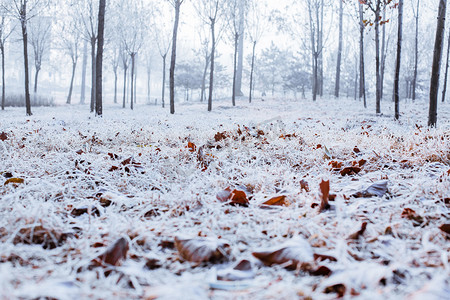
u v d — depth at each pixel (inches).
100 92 519.5
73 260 51.2
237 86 1428.4
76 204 84.2
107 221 71.2
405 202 76.3
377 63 593.6
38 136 203.8
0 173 111.0
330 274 45.2
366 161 132.4
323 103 917.2
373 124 394.9
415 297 37.0
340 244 50.6
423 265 48.3
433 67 306.8
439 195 85.0
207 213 74.3
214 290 42.3
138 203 86.4
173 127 332.2
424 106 749.3
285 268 49.3
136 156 145.8
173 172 114.6
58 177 112.5
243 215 74.0
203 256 51.1
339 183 106.7
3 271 43.1
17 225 62.4
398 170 119.6
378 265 46.1
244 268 48.8
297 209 74.5
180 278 46.0
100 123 365.4
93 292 40.6
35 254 53.4
